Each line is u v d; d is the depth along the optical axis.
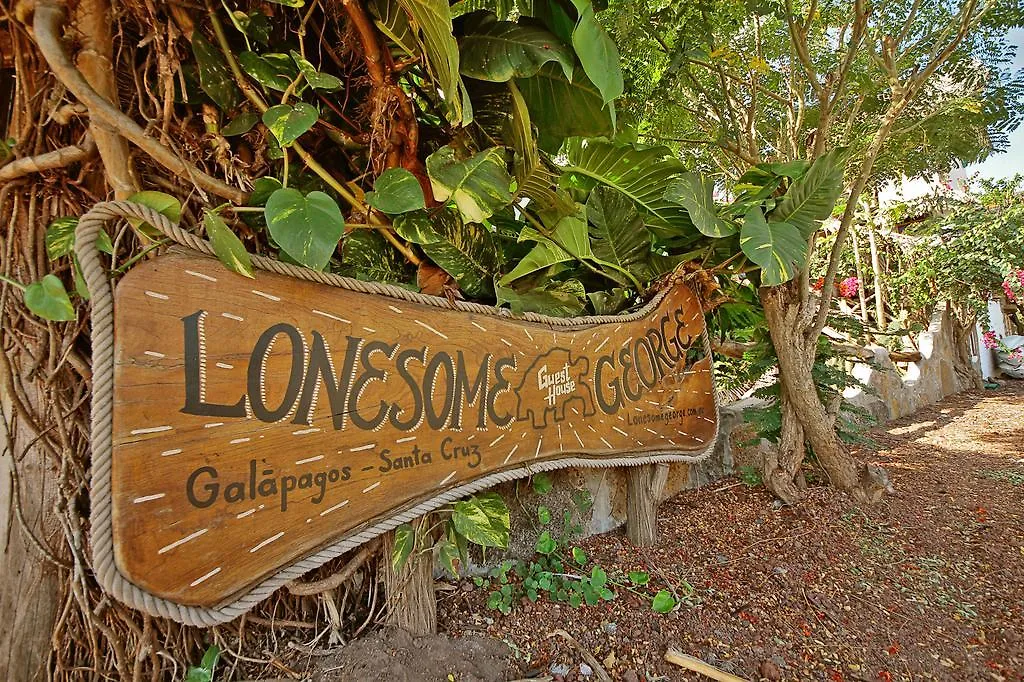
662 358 2.10
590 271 2.18
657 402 2.05
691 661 1.46
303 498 1.07
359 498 1.17
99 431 0.84
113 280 0.89
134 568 0.85
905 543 2.27
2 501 1.06
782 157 3.13
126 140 1.05
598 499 2.20
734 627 1.66
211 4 1.10
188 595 0.91
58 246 0.98
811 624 1.73
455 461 1.36
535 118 1.70
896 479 3.07
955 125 3.00
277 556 1.03
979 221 5.80
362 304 1.20
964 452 3.76
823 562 2.08
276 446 1.04
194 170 1.06
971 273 5.96
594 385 1.81
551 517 2.00
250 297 1.02
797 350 2.62
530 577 1.73
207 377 0.95
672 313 2.18
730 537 2.25
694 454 2.18
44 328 1.06
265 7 1.22
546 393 1.64
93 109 0.96
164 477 0.89
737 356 3.15
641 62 2.26
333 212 1.02
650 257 2.23
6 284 1.04
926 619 1.81
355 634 1.34
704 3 2.26
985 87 2.90
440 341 1.35
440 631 1.47
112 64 1.07
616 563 1.94
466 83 1.55
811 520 2.41
